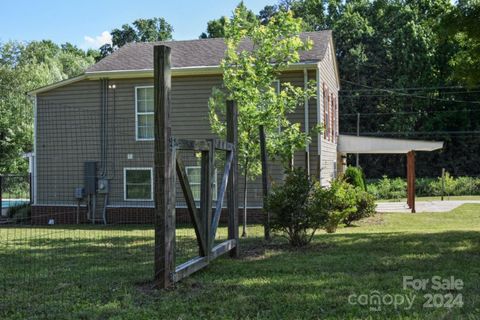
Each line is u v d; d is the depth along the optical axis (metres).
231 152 8.15
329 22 44.00
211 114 12.86
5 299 5.37
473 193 32.53
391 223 15.22
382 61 40.56
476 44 11.03
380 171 41.84
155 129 5.64
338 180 11.70
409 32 39.19
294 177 9.20
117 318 4.60
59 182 17.72
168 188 5.68
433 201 26.20
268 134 12.01
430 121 39.62
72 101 17.81
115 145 17.39
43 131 18.02
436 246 8.62
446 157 40.28
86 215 17.30
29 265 7.55
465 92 38.66
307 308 4.83
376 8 42.59
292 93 14.41
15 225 15.91
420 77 39.00
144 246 9.90
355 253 8.08
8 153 22.28
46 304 5.15
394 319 4.43
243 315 4.64
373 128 40.91
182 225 15.10
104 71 17.06
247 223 15.70
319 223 9.07
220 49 17.89
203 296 5.35
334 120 21.00
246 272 6.64
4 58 33.72
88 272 6.89
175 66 16.58
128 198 17.20
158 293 5.49
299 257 7.83
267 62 12.38
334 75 21.42
